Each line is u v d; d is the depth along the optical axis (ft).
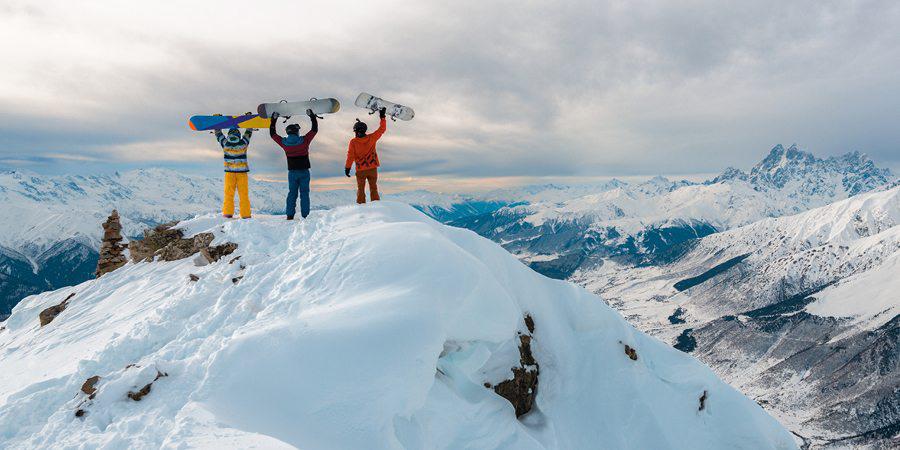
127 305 45.80
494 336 35.35
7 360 40.04
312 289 33.04
